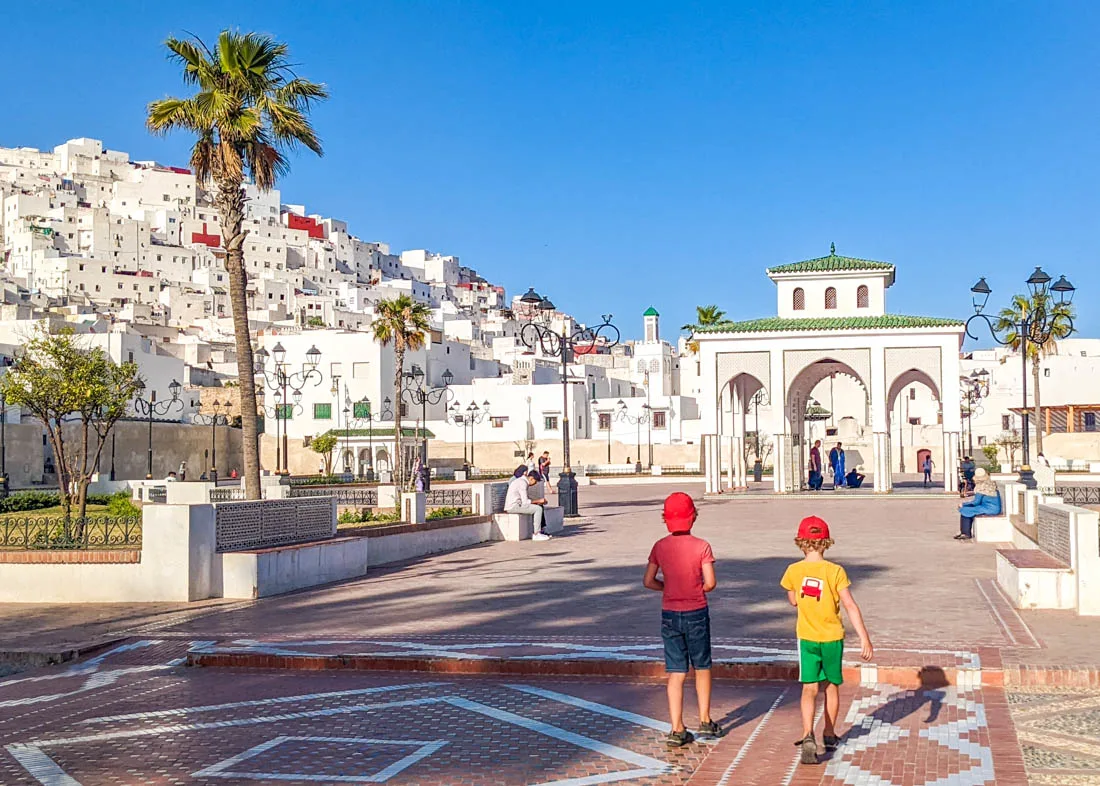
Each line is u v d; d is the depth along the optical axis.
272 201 194.12
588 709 9.05
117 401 30.84
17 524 17.75
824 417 69.19
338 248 194.25
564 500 32.94
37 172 187.50
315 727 8.69
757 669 10.07
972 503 22.70
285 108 22.77
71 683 10.79
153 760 7.84
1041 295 34.94
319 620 13.71
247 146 23.20
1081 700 8.89
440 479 60.38
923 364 41.44
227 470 65.19
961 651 10.30
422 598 15.54
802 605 7.41
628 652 10.84
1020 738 7.80
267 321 128.25
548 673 10.48
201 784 7.25
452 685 10.13
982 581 15.80
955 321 40.94
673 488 54.41
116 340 66.75
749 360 42.75
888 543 22.14
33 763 7.84
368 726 8.67
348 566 18.53
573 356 36.97
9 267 156.50
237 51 22.67
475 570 19.11
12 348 61.31
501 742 8.07
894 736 7.92
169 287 146.50
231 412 80.81
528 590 16.08
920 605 13.51
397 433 51.00
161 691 10.27
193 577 15.73
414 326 54.50
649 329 104.31
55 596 15.93
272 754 7.91
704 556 7.89
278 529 17.72
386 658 10.90
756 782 6.95
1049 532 15.04
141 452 56.75
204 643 12.29
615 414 84.88
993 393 82.62
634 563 19.38
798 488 42.75
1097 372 81.56
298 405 78.12
